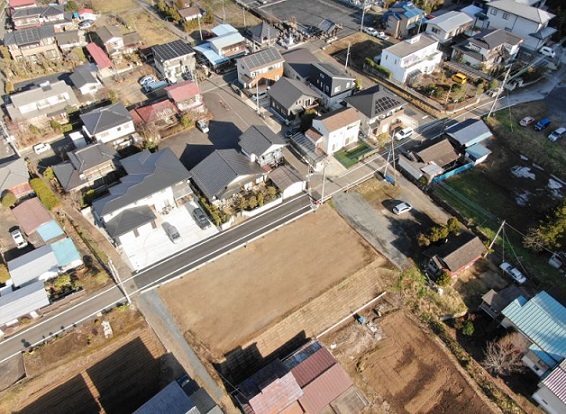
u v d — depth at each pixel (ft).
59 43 258.57
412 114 211.82
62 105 211.61
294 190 173.58
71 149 193.57
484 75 230.89
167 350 127.85
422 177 175.11
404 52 226.99
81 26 288.51
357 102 197.67
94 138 188.65
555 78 232.53
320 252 153.79
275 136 178.91
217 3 315.37
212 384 121.39
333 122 183.62
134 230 155.63
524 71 227.40
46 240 152.56
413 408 119.34
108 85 234.58
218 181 164.96
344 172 183.21
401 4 274.16
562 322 124.98
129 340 130.21
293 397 112.06
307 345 130.21
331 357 123.44
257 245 156.04
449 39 260.62
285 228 161.79
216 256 152.05
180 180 162.71
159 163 167.43
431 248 150.61
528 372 123.65
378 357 129.90
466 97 217.56
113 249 153.69
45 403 118.01
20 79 239.50
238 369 126.00
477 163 186.39
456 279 146.92
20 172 173.58
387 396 121.60
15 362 125.80
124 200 153.58
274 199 167.84
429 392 122.01
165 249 153.79
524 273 147.02
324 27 269.23
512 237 157.38
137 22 294.05
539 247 149.48
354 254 153.07
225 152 174.60
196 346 128.77
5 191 168.76
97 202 155.02
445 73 236.63
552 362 117.60
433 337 133.18
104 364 125.29
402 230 161.07
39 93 207.82
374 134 197.88
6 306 131.75
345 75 212.23
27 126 201.87
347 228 161.89
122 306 135.95
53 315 135.85
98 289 142.31
